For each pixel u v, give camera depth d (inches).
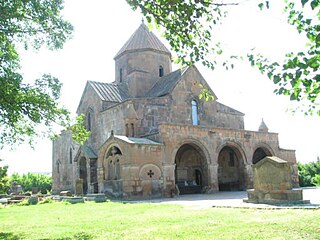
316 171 1647.4
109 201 974.4
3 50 499.5
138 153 1080.8
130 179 1052.5
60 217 597.9
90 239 365.7
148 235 369.4
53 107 521.3
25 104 494.0
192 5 280.1
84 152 1428.4
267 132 1477.6
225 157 1494.8
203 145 1252.5
